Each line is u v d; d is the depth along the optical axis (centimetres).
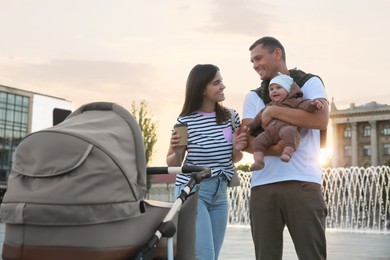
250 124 395
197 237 407
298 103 374
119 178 304
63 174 296
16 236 304
